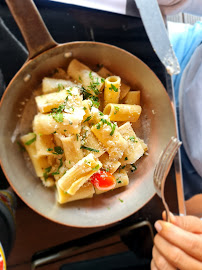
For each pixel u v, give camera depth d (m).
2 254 0.24
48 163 0.25
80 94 0.24
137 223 0.31
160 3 0.27
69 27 0.27
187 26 0.32
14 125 0.25
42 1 0.27
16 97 0.24
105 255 0.34
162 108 0.25
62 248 0.31
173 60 0.24
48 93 0.24
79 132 0.23
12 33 0.27
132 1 0.28
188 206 0.34
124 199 0.25
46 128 0.23
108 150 0.23
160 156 0.24
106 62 0.25
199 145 0.31
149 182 0.25
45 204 0.25
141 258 0.33
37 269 0.33
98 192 0.26
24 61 0.27
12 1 0.21
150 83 0.25
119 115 0.24
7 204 0.28
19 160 0.25
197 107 0.30
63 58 0.24
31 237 0.31
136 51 0.29
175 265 0.26
